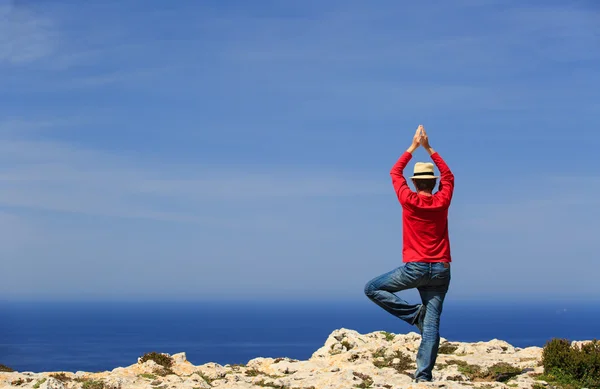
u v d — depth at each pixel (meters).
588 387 16.36
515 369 18.03
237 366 20.77
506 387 15.66
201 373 18.53
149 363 18.48
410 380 16.56
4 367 18.77
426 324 15.45
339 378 16.70
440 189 15.38
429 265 15.08
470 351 21.61
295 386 16.61
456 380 16.95
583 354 16.89
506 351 21.66
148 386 16.12
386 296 15.81
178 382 16.70
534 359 19.31
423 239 15.13
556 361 17.14
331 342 23.39
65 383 16.42
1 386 16.03
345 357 20.19
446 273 15.15
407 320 15.96
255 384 17.16
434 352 15.36
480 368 18.28
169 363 19.09
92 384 16.22
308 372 18.61
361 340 24.02
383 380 16.64
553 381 16.72
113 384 16.25
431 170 15.55
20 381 16.67
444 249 15.20
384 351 20.73
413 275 15.16
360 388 15.86
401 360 19.28
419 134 15.73
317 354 22.77
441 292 15.50
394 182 15.57
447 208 15.20
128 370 18.17
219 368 19.52
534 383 16.19
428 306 15.52
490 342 22.53
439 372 17.59
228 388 16.31
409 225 15.23
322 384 16.58
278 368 19.72
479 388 15.26
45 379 16.55
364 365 18.41
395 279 15.50
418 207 14.97
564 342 17.77
